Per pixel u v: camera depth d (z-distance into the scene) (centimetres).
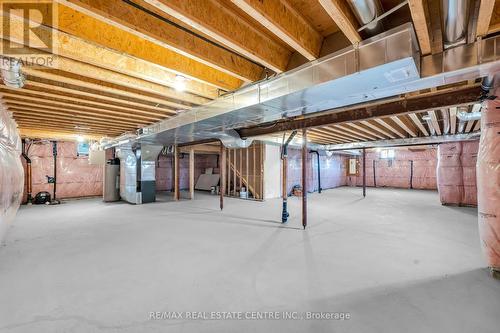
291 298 211
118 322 179
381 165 1271
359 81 204
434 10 185
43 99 340
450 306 197
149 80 269
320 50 219
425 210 619
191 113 376
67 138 766
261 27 210
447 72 185
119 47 209
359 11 154
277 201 786
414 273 258
